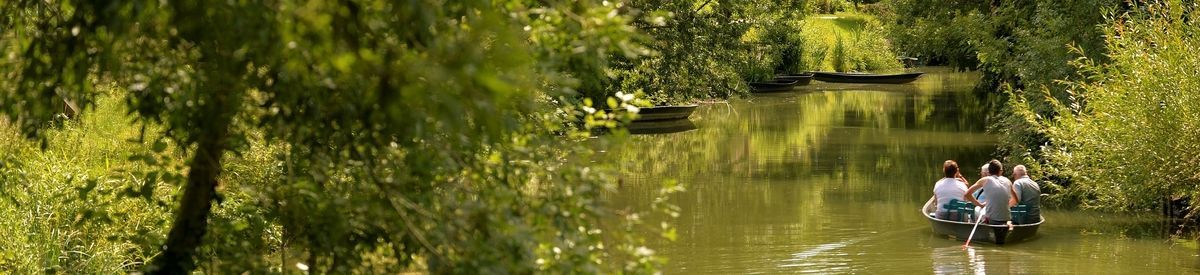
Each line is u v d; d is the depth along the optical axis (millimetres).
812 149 22375
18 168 6480
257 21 3354
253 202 5414
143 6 3422
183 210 5324
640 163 20359
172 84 4152
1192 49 13477
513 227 3855
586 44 4004
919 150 21922
